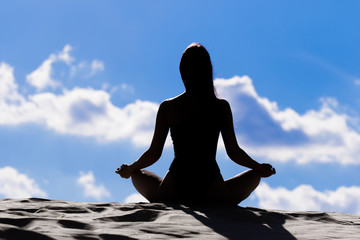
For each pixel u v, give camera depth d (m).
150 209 3.10
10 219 2.40
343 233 2.57
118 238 2.10
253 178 3.78
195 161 3.61
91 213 2.97
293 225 2.83
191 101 3.66
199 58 3.65
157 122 3.75
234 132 3.77
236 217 2.95
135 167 3.86
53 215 2.79
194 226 2.56
